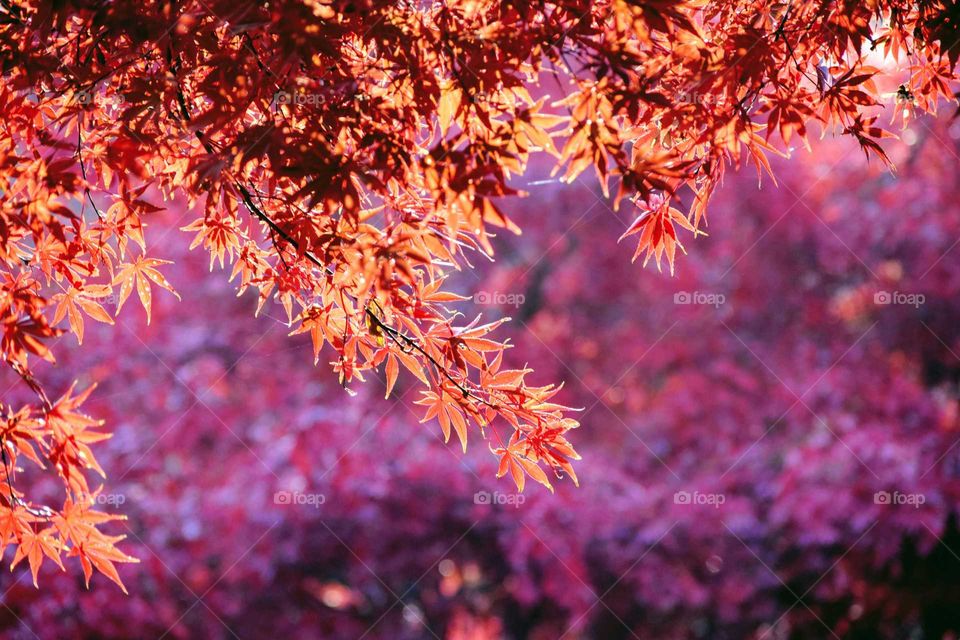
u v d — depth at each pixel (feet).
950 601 23.39
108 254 8.03
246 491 22.39
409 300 7.70
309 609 24.63
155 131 7.13
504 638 28.71
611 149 6.59
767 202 26.14
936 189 23.94
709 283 27.40
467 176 6.21
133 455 22.16
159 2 6.31
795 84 7.90
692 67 7.22
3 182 6.77
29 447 8.44
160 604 20.22
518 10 6.63
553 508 23.90
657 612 26.99
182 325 24.50
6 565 16.88
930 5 8.00
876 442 22.16
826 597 24.25
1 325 7.47
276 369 25.36
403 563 24.36
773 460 25.54
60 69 6.99
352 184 6.35
